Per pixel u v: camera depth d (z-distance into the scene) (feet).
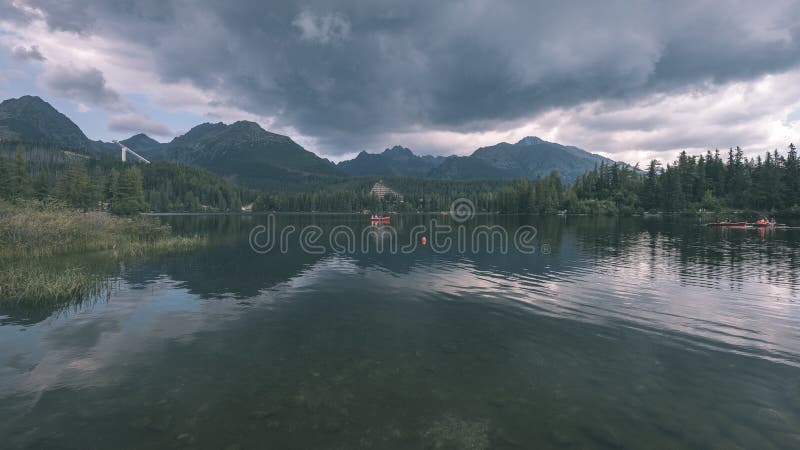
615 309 61.36
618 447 26.81
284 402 33.06
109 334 50.06
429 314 59.31
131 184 298.56
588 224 301.22
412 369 39.65
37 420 30.22
